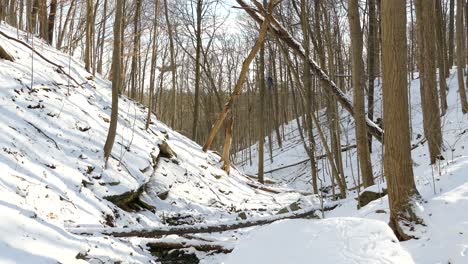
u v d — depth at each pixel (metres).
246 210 12.12
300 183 20.73
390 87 5.83
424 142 14.39
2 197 4.89
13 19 15.97
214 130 15.97
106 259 5.28
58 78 11.38
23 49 11.46
